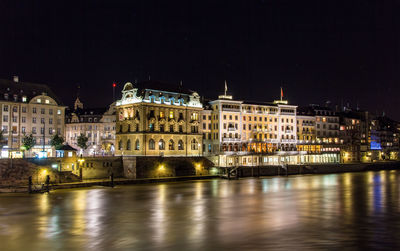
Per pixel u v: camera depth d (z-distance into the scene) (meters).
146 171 106.25
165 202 65.25
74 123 153.25
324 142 166.50
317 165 140.50
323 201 65.81
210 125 138.62
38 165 88.44
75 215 53.28
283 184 97.06
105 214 53.94
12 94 121.25
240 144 139.12
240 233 41.84
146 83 120.88
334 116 171.62
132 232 42.62
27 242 38.66
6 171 82.81
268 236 40.38
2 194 75.00
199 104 129.25
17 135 119.75
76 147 151.62
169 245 37.12
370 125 197.75
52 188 82.38
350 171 150.38
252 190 83.06
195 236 40.62
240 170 120.81
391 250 35.06
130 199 68.88
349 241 38.16
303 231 42.53
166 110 119.75
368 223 46.66
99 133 150.75
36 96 124.94
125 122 119.38
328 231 42.47
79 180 92.94
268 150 147.00
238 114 140.38
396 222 47.22
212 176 113.81
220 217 51.38
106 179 100.56
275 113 150.50
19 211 56.34
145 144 112.38
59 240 39.34
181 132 122.75
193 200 67.62
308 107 170.88
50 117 128.38
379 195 73.81
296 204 62.56
